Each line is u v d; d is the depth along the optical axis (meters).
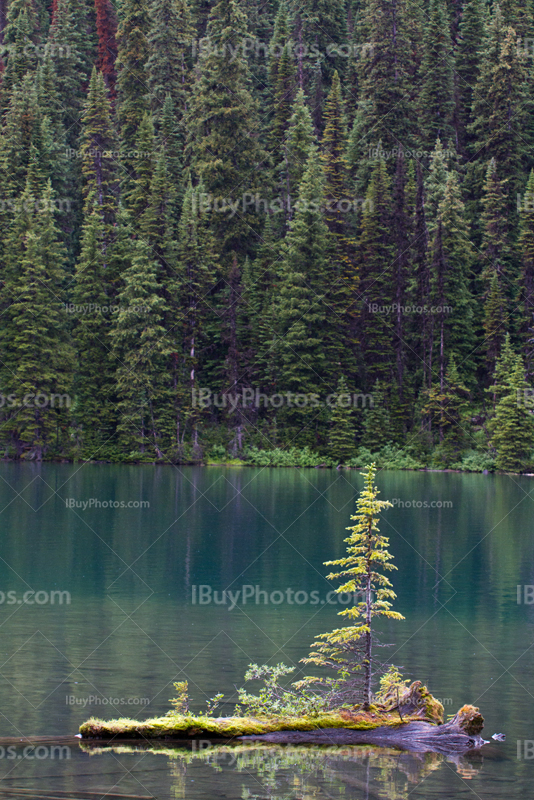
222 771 11.75
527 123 90.81
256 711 13.85
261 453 74.12
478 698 15.02
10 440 74.25
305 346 76.69
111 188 89.75
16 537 35.16
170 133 92.94
